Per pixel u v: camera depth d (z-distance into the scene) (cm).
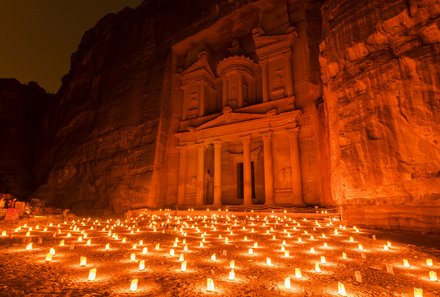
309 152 2152
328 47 1527
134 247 844
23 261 661
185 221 1722
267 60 2575
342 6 1478
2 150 3975
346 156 1316
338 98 1415
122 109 3155
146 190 2566
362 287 490
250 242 959
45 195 3338
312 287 487
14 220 1559
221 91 2997
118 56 3631
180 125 2938
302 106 2289
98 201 2838
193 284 500
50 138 4038
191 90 2998
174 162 2823
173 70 3086
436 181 1009
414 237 997
